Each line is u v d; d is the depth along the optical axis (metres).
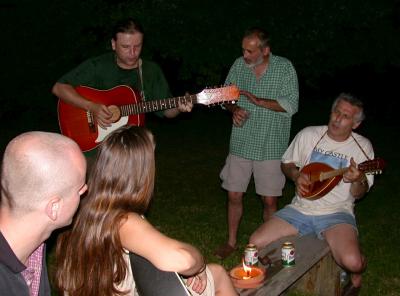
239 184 4.55
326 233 3.80
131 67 4.15
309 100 13.45
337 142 4.01
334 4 9.59
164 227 5.41
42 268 2.04
